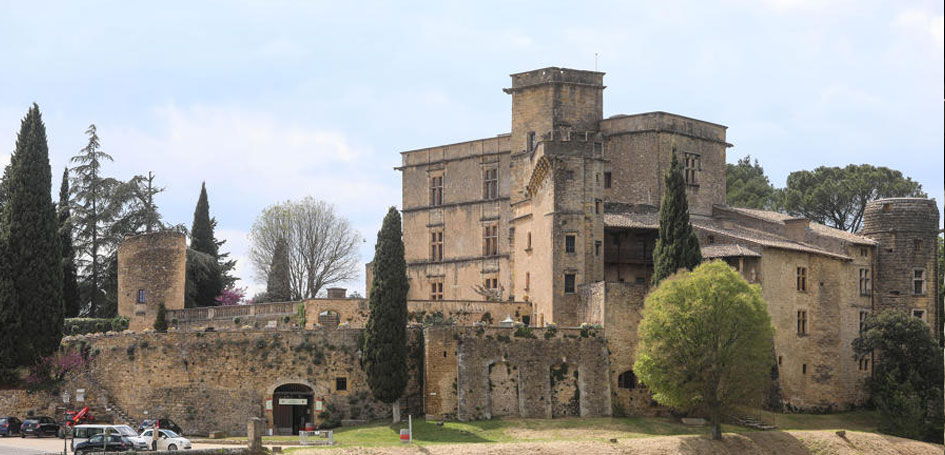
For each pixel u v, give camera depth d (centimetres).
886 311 10838
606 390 9412
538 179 10475
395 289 9025
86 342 9575
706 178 11725
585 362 9412
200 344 9244
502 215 11619
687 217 9681
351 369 9169
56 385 9406
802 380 10544
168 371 9238
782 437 9062
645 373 8900
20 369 9475
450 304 10325
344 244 13738
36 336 9525
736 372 8781
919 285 11550
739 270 10200
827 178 15188
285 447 7862
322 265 13550
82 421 8944
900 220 11594
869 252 11575
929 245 11631
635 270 10794
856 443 9225
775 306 10312
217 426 9106
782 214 12638
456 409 9038
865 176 14812
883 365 10562
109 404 9312
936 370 10438
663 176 11269
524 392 9212
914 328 10488
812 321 10738
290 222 13550
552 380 9325
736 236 10525
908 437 9931
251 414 9094
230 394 9150
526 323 10550
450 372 9088
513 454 8062
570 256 10125
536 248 10519
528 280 10725
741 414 9662
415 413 9244
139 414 9225
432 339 9088
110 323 11394
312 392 9138
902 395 10075
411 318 10125
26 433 8600
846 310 11125
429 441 8312
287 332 9212
